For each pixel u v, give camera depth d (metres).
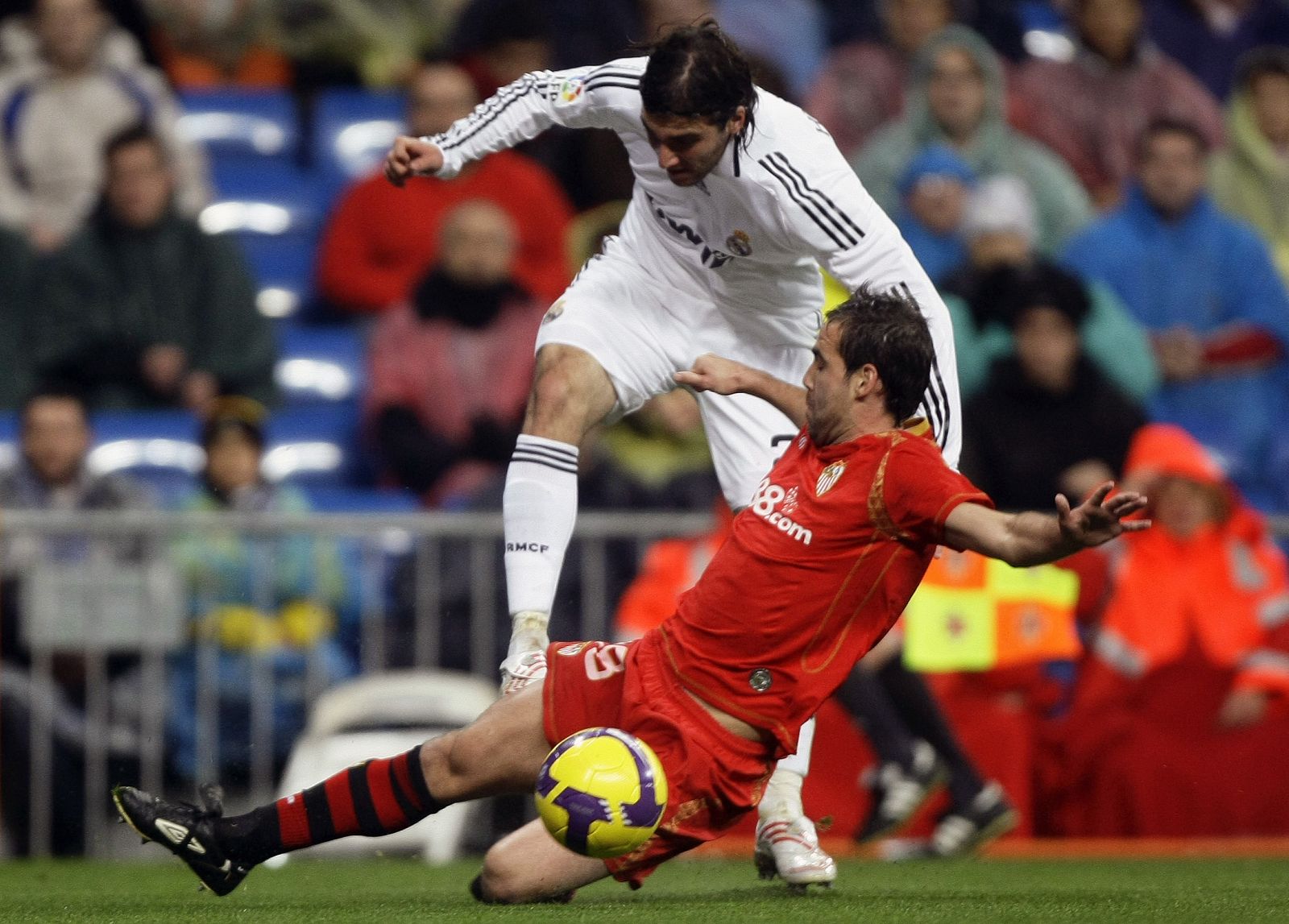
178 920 14.72
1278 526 28.14
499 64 37.62
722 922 13.90
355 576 27.19
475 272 33.94
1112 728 27.02
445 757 15.27
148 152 34.88
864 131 39.69
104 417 33.72
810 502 14.57
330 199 40.47
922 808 25.30
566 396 17.67
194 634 26.75
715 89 15.92
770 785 17.66
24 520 26.42
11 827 26.41
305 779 25.41
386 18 42.59
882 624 14.76
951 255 35.41
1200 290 36.81
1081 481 29.70
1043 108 40.94
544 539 17.50
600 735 14.25
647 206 17.89
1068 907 15.33
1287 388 37.03
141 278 34.91
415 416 33.69
